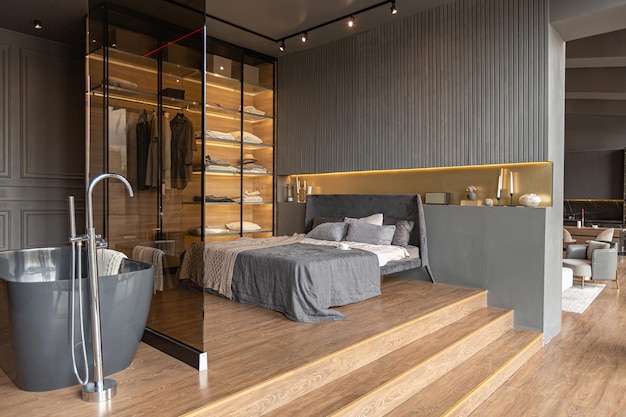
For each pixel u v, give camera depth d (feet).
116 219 11.96
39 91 18.01
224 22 17.53
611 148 37.45
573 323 16.49
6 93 17.17
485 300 15.08
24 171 17.66
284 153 21.57
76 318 7.93
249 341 10.22
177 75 9.76
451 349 11.35
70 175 18.92
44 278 10.18
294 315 11.77
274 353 9.45
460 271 15.83
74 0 14.62
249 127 22.79
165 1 10.22
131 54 11.40
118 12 11.94
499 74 14.85
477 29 15.30
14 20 16.29
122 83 11.71
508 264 14.66
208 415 7.14
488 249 15.11
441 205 16.31
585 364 12.57
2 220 17.17
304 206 20.83
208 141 19.42
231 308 13.05
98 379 7.42
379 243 16.19
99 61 12.74
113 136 12.09
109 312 8.16
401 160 17.38
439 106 16.29
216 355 9.37
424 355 10.71
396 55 17.46
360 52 18.62
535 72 14.12
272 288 12.55
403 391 9.63
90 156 13.21
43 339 7.62
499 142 14.87
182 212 9.39
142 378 8.23
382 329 11.02
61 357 7.81
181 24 9.72
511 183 15.25
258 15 16.96
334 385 9.12
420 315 12.21
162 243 10.06
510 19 14.58
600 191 38.60
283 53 21.22
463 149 15.70
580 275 22.86
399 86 17.38
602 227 36.60
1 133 17.08
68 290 7.79
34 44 17.84
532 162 14.21
